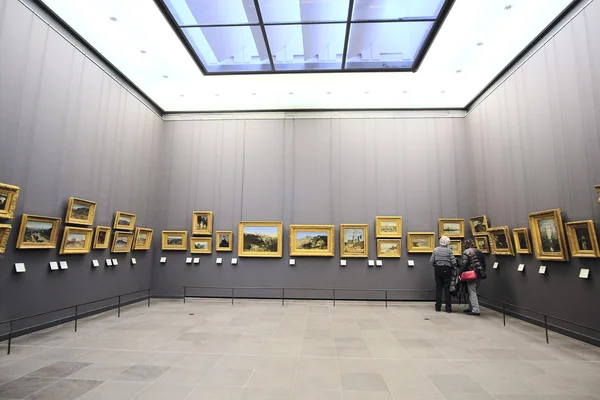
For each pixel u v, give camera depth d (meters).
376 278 14.45
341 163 15.21
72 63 10.05
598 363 6.65
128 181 13.05
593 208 7.98
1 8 7.72
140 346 7.63
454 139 15.20
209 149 15.59
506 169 11.84
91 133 10.89
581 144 8.38
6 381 5.60
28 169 8.47
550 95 9.56
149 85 13.53
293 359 6.82
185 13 9.55
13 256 8.12
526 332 9.11
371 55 11.73
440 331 9.17
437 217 14.70
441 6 9.09
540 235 9.76
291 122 15.62
